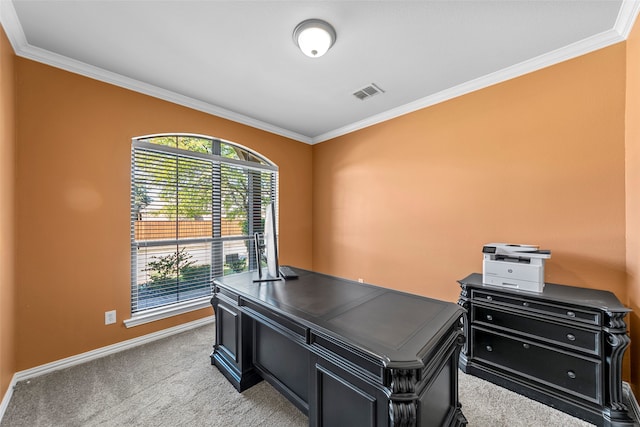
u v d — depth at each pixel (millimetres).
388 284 3250
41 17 1686
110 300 2369
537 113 2178
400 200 3129
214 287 2205
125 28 1803
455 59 2158
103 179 2342
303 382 1557
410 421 951
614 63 1858
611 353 1523
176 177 2867
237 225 3412
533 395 1771
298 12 1670
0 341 1637
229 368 1969
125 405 1702
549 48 2012
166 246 2785
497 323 1949
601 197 1910
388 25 1776
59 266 2125
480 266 2498
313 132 3969
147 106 2598
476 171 2520
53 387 1872
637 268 1660
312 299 1674
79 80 2225
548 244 2127
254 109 3146
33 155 2014
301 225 4113
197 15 1688
